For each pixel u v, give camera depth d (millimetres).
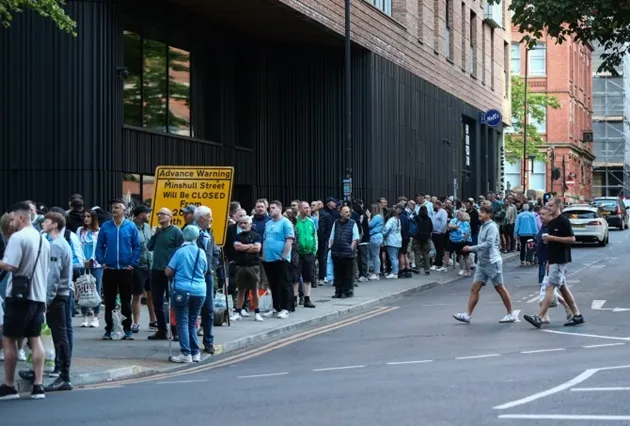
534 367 11820
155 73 23703
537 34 23984
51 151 20797
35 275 10969
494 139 51750
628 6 22984
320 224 24625
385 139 32531
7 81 20828
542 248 24172
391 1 35094
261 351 14766
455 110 43000
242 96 28344
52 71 20766
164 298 15789
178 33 24750
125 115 22359
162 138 23766
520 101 70188
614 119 103625
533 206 36094
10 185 20828
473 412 8883
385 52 32656
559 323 16828
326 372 12094
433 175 39125
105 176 20984
